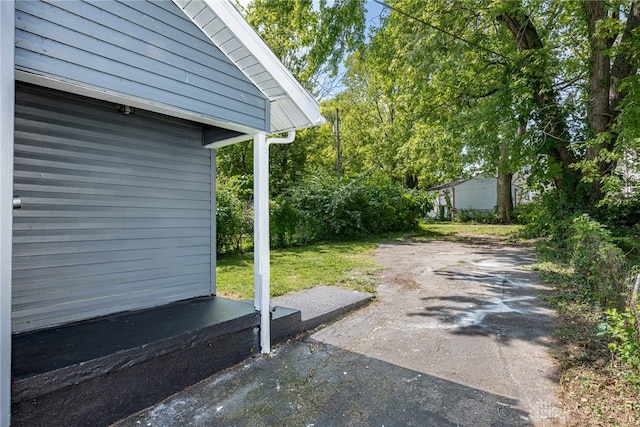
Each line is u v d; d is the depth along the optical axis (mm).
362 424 2164
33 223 2832
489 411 2275
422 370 2867
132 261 3434
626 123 6543
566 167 8758
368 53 11062
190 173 3945
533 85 8594
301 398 2467
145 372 2367
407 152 13320
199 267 4020
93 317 3107
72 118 3045
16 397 1815
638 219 7559
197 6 2725
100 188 3217
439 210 22922
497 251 9281
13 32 1746
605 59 7543
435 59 9273
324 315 4008
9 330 1715
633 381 2441
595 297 4188
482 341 3432
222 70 2939
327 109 17750
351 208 12188
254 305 3301
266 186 3295
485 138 9531
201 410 2328
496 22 9383
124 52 2305
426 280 6027
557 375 2730
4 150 1707
